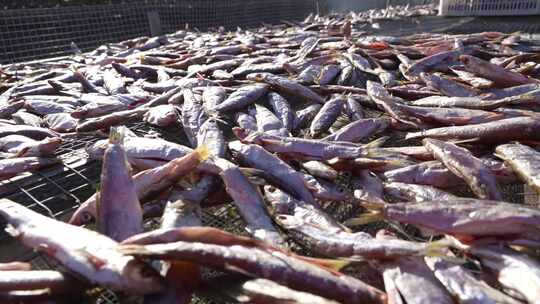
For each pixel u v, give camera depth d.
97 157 0.48
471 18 1.52
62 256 0.24
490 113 0.49
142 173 0.37
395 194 0.38
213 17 2.23
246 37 1.24
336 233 0.30
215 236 0.25
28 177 0.47
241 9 2.36
